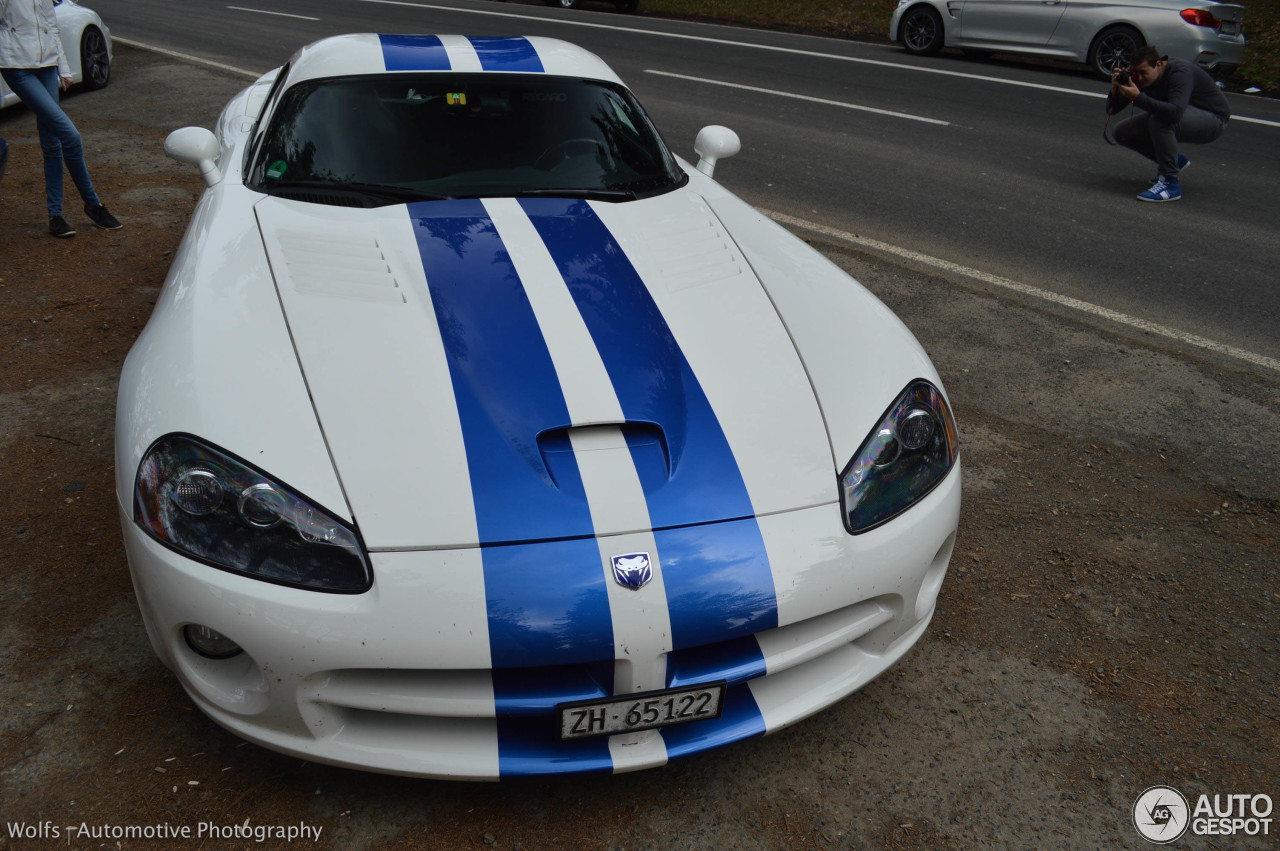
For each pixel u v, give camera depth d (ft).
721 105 27.78
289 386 6.00
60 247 14.75
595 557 5.43
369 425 5.84
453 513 5.48
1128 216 19.42
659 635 5.41
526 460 5.81
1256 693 7.50
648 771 6.50
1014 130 26.32
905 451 6.48
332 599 5.24
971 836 6.15
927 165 22.52
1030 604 8.40
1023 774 6.64
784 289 7.86
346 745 5.62
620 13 48.26
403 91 9.56
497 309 6.98
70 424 10.03
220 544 5.36
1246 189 21.85
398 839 5.85
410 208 8.34
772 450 6.20
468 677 5.43
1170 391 12.32
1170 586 8.73
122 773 6.12
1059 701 7.32
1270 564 9.12
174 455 5.54
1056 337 13.67
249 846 5.73
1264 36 39.88
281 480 5.46
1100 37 33.32
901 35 38.34
